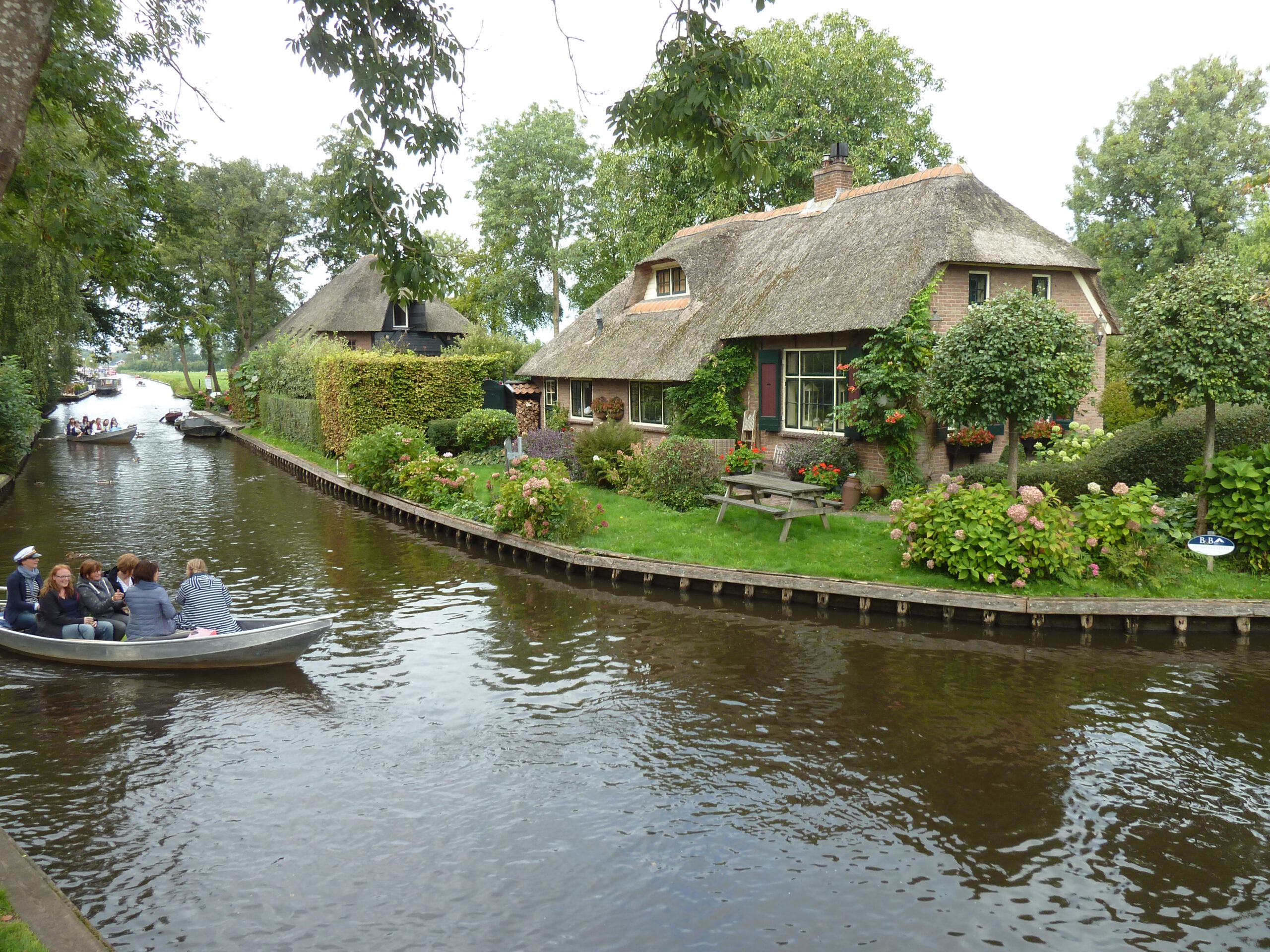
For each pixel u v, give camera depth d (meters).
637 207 35.28
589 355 25.20
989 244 16.39
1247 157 36.12
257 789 7.31
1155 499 12.52
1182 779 7.29
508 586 14.08
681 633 11.38
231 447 40.12
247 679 9.93
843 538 14.08
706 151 8.34
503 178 47.78
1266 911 5.59
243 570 15.41
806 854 6.27
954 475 15.25
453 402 28.23
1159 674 9.62
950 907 5.65
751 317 19.30
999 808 6.87
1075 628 11.12
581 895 5.80
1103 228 38.84
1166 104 37.38
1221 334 11.04
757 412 19.44
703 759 7.79
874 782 7.30
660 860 6.20
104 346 48.50
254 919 5.55
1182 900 5.71
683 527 15.59
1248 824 6.61
